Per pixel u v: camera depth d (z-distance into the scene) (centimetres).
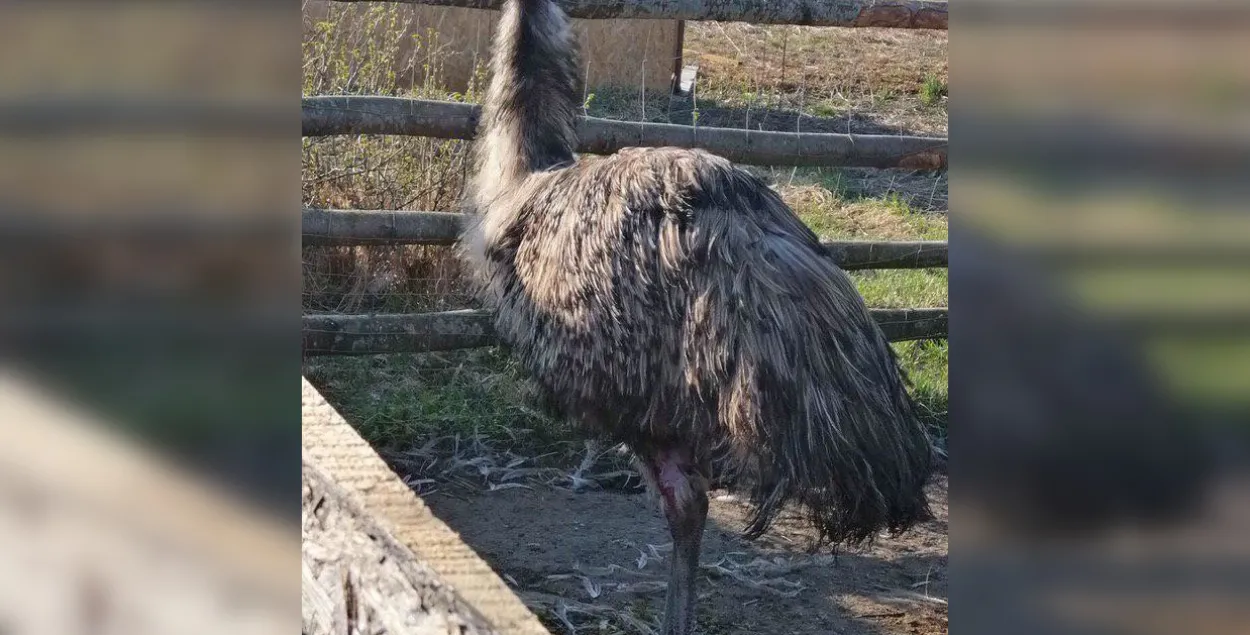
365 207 586
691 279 310
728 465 322
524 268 358
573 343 338
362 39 688
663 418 329
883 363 315
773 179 821
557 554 435
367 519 201
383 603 195
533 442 520
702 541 451
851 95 1016
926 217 767
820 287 308
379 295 582
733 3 518
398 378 554
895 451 308
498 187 399
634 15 513
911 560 444
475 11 834
